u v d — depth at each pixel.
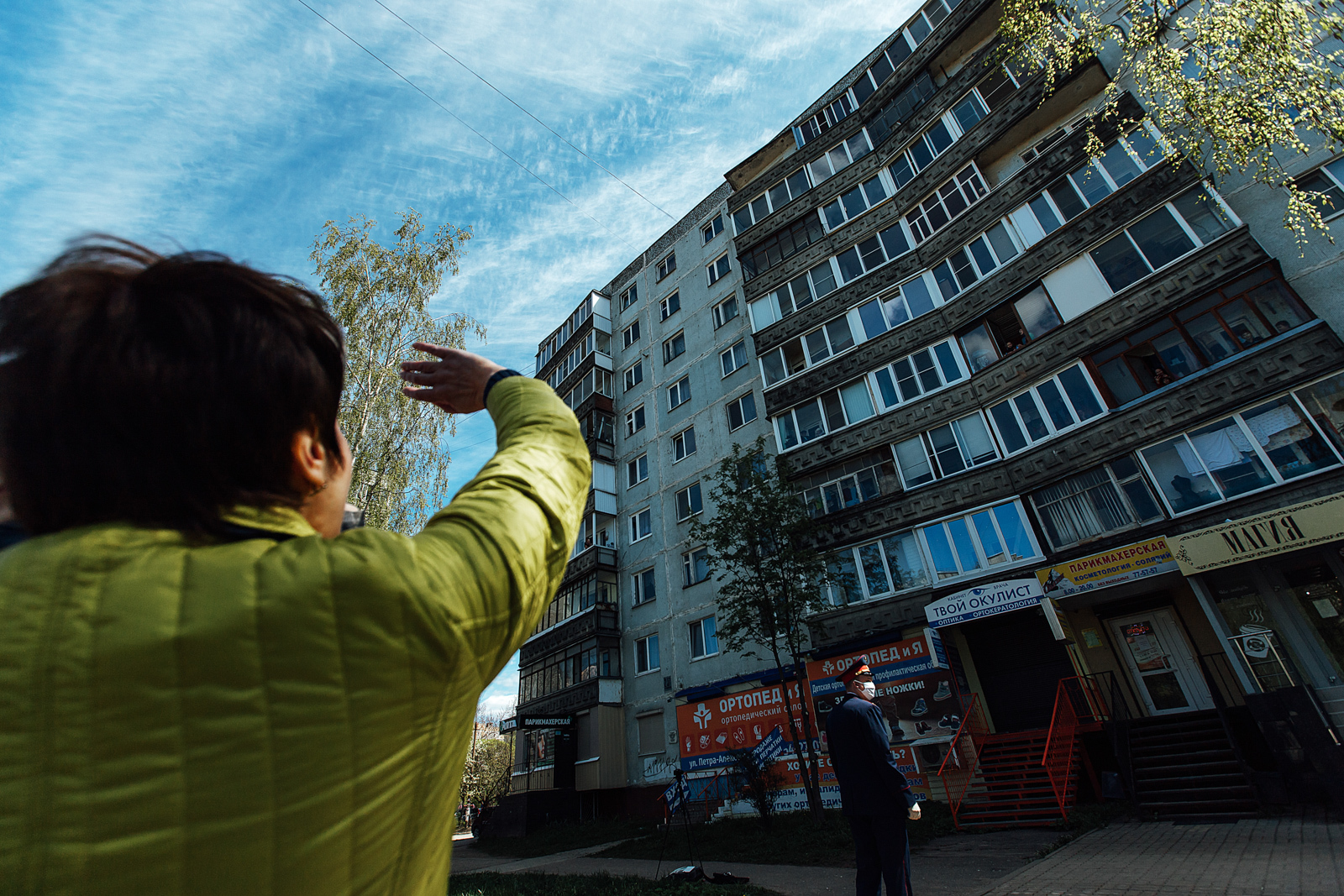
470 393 1.08
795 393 18.42
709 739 16.42
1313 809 7.98
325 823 0.49
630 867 10.73
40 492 0.60
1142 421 12.10
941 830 10.02
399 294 15.32
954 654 13.43
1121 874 6.13
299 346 0.78
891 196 18.42
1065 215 14.49
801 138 22.25
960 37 18.39
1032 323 14.54
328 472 0.81
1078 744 11.00
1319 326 10.66
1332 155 11.55
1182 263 12.41
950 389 15.32
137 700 0.45
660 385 25.23
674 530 21.78
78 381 0.61
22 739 0.42
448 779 0.62
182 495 0.59
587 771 19.66
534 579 0.69
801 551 13.89
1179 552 10.65
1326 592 10.05
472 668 0.61
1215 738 9.52
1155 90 9.30
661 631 20.44
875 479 16.03
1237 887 5.25
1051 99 15.64
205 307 0.70
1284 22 7.96
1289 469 10.49
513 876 10.37
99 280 0.71
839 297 18.53
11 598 0.48
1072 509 12.76
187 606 0.49
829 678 14.41
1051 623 11.40
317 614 0.52
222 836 0.44
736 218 23.08
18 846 0.40
